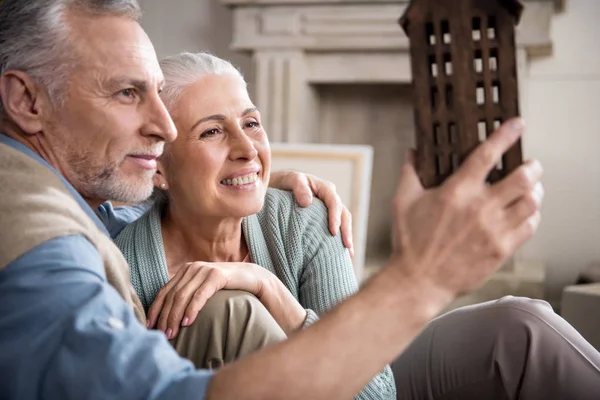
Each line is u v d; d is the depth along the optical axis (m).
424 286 0.87
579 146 4.63
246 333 1.30
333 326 0.89
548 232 4.69
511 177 0.81
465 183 0.82
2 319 0.91
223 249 1.79
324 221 1.83
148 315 1.39
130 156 1.21
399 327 0.88
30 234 0.96
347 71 4.73
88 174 1.20
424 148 0.85
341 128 5.13
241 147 1.67
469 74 0.81
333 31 4.61
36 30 1.16
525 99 4.54
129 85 1.18
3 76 1.18
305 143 4.89
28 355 0.89
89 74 1.16
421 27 0.83
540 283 4.17
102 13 1.17
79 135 1.18
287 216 1.82
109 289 0.96
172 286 1.41
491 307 1.70
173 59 1.71
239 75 1.75
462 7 0.81
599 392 1.54
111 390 0.86
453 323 1.78
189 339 1.33
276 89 4.75
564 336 1.59
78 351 0.88
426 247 0.86
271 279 1.51
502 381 1.65
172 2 5.19
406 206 0.87
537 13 4.28
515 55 0.80
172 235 1.79
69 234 0.99
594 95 4.59
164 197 1.81
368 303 0.89
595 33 4.55
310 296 1.74
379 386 1.49
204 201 1.69
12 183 1.04
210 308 1.33
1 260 0.94
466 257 0.85
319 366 0.88
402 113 5.02
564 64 4.61
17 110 1.18
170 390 0.87
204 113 1.66
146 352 0.89
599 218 4.61
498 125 0.90
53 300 0.91
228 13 5.11
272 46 4.72
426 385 1.80
